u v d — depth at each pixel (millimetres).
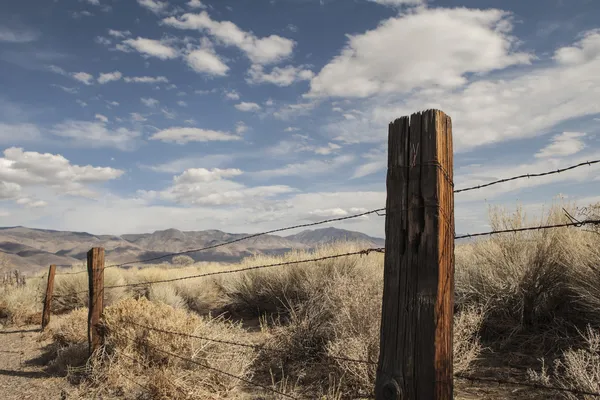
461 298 6492
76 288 13633
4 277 15469
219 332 6430
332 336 6332
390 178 2275
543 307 5926
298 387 5285
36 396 5711
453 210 2225
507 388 4539
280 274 10328
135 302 7039
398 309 2154
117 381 5750
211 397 4891
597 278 5273
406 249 2174
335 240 10969
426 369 2043
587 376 3889
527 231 6352
